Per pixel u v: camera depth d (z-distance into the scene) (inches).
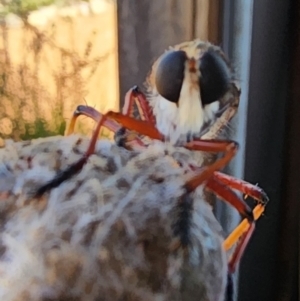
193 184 2.1
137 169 2.1
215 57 2.1
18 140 2.2
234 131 2.3
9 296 2.0
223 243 2.2
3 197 2.1
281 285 2.7
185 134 2.1
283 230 2.6
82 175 2.1
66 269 2.0
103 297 2.0
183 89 2.1
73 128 2.3
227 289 2.2
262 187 2.6
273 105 2.5
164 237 2.0
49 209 2.0
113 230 2.0
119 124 2.2
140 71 2.3
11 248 2.0
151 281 2.0
